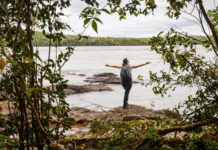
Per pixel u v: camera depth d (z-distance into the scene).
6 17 2.22
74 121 7.26
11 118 2.40
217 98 2.64
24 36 2.29
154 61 45.38
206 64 2.81
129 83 7.95
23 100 2.32
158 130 3.12
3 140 1.38
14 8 2.22
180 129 2.95
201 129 2.91
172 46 2.49
